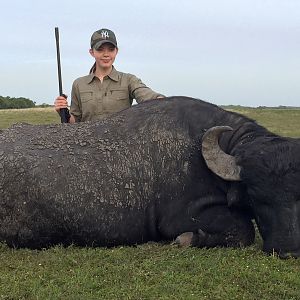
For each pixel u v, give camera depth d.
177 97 2.59
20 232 2.45
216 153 2.23
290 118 15.43
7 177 2.43
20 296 1.79
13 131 2.64
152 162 2.41
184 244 2.33
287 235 2.05
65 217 2.39
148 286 1.85
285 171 2.04
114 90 3.06
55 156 2.44
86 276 1.95
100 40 2.99
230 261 2.12
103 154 2.44
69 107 3.20
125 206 2.39
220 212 2.37
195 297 1.75
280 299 1.76
